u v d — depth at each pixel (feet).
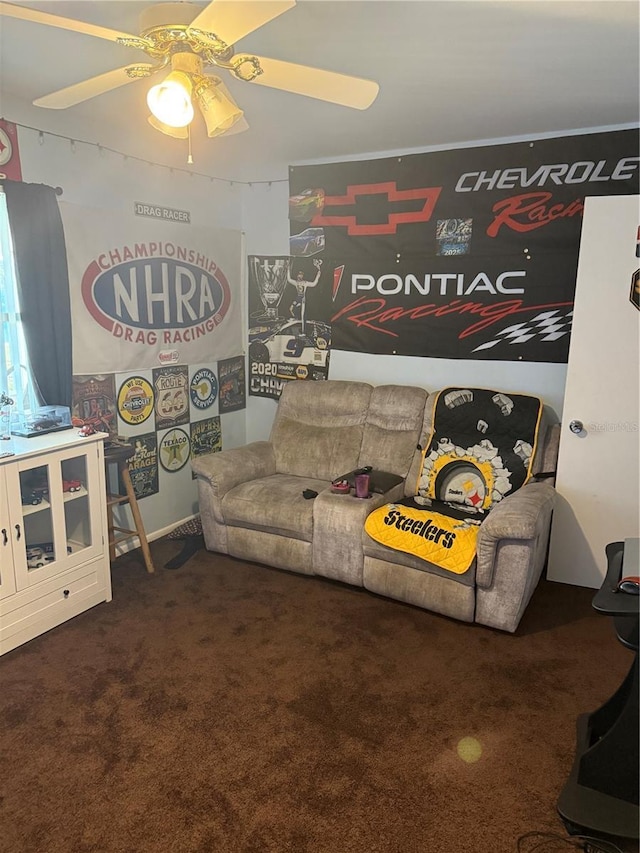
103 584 9.21
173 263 11.58
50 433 8.86
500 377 11.09
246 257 13.47
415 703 6.94
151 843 5.13
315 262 12.56
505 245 10.60
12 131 8.51
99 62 7.14
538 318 10.57
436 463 10.18
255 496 10.25
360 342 12.37
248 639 8.27
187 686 7.24
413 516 8.84
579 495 9.52
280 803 5.54
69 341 9.48
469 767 5.98
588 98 8.18
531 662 7.72
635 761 5.32
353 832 5.24
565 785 5.63
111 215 10.14
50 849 5.07
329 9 5.48
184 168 11.62
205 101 5.45
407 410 10.93
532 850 5.08
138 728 6.52
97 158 9.84
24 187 8.52
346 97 5.43
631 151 9.39
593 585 9.73
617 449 9.18
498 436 9.94
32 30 6.19
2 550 7.64
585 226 8.79
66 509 8.64
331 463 11.28
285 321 13.23
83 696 7.04
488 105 8.52
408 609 9.07
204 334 12.59
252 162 12.11
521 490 9.19
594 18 5.69
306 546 9.78
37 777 5.83
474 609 8.45
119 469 10.32
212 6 4.03
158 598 9.41
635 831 5.08
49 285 9.07
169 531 12.17
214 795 5.63
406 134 10.09
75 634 8.38
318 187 12.12
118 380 10.75
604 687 7.21
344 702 6.96
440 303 11.38
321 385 12.00
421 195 11.14
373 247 11.82
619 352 8.92
